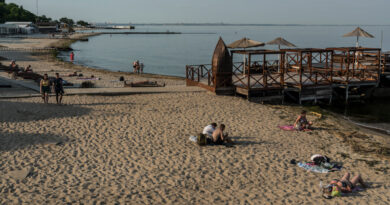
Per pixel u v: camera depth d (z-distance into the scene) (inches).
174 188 358.9
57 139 497.0
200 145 487.8
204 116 644.1
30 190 342.3
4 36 4325.8
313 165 428.8
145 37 6387.8
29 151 449.1
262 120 636.1
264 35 7509.8
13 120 578.2
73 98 761.6
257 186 370.6
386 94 934.4
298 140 532.1
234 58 2420.0
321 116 682.2
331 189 346.9
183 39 5679.1
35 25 5703.7
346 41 4685.0
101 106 697.0
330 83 835.4
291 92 840.9
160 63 2204.7
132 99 769.6
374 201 338.0
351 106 837.8
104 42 4626.0
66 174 385.4
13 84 916.0
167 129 561.9
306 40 5000.0
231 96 812.0
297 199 341.1
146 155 449.7
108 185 360.5
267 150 480.4
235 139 523.8
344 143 528.7
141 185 363.9
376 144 529.3
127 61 2289.6
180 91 844.0
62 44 3472.0
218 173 401.1
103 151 459.2
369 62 991.0
